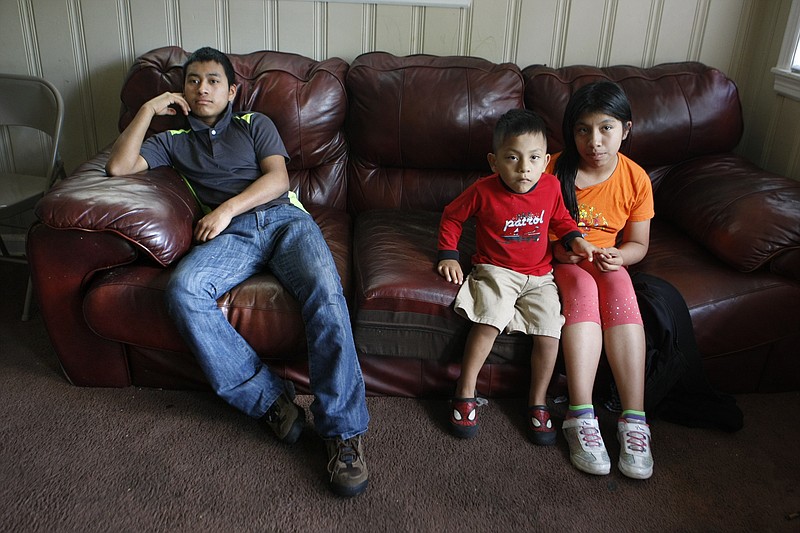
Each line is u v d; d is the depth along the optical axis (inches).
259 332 68.3
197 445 66.7
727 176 85.4
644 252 75.3
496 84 90.7
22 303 94.3
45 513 57.4
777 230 72.2
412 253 76.6
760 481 65.1
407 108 89.6
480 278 71.2
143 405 72.6
